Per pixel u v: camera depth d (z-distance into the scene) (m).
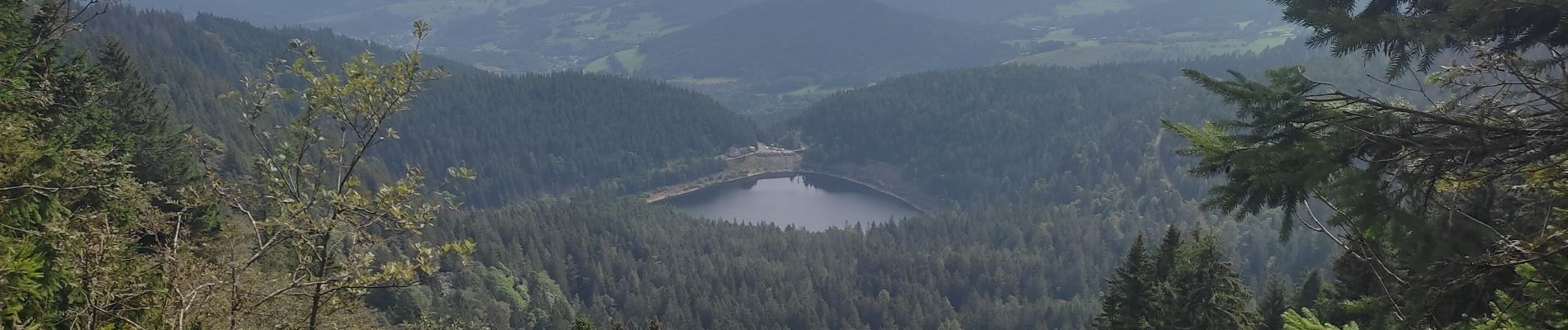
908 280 122.06
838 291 115.31
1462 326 10.24
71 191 15.88
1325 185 7.62
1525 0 7.40
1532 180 8.44
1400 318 10.13
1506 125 7.75
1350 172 7.48
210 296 12.77
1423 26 7.89
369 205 14.20
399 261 14.61
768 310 105.19
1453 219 7.66
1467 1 7.60
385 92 14.35
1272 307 32.59
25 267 11.19
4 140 13.89
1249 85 8.31
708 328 105.06
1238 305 26.94
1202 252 26.89
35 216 14.04
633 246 133.38
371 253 14.07
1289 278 102.44
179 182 34.72
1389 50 8.52
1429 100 8.78
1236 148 8.47
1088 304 106.12
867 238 145.88
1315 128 8.23
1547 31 7.74
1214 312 26.39
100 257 12.72
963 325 107.69
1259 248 128.12
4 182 13.63
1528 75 8.12
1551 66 8.00
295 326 15.07
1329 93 8.27
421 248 14.39
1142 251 30.88
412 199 14.81
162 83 145.12
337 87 14.18
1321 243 111.38
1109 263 137.75
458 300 76.62
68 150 15.22
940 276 123.75
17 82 17.94
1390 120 7.83
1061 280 128.88
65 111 24.92
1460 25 7.98
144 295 13.05
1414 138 7.57
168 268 12.69
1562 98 7.94
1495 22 7.64
